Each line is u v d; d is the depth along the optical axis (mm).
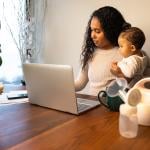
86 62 1833
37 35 2812
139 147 804
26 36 2768
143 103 993
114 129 954
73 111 1137
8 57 2838
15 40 2787
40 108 1260
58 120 1068
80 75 1867
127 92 1035
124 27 1697
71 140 859
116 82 1214
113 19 1660
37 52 2840
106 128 966
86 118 1089
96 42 1713
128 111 899
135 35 1485
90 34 1771
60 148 800
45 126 1000
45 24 2727
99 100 1243
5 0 2748
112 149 790
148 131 940
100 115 1126
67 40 2566
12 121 1067
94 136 891
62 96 1153
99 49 1791
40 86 1239
